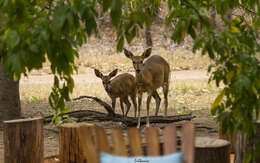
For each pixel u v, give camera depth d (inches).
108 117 581.6
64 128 391.9
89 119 578.6
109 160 209.8
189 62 1606.8
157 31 1909.4
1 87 602.2
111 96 636.1
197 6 249.3
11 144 349.4
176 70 1510.8
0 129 592.4
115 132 223.8
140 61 573.3
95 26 203.3
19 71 191.0
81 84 1125.1
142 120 586.9
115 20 194.4
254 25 348.2
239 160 323.3
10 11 213.0
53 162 421.1
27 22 211.8
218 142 335.0
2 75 601.9
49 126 598.2
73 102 834.8
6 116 603.8
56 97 283.3
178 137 425.4
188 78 1277.1
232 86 246.7
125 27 230.4
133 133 222.2
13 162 350.0
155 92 657.0
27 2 231.8
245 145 316.2
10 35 191.2
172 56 1659.7
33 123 356.2
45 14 248.7
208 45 236.2
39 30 198.5
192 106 812.0
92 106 798.5
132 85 654.5
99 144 221.1
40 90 1011.3
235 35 241.8
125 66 1533.0
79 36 279.0
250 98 245.9
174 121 599.2
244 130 257.0
